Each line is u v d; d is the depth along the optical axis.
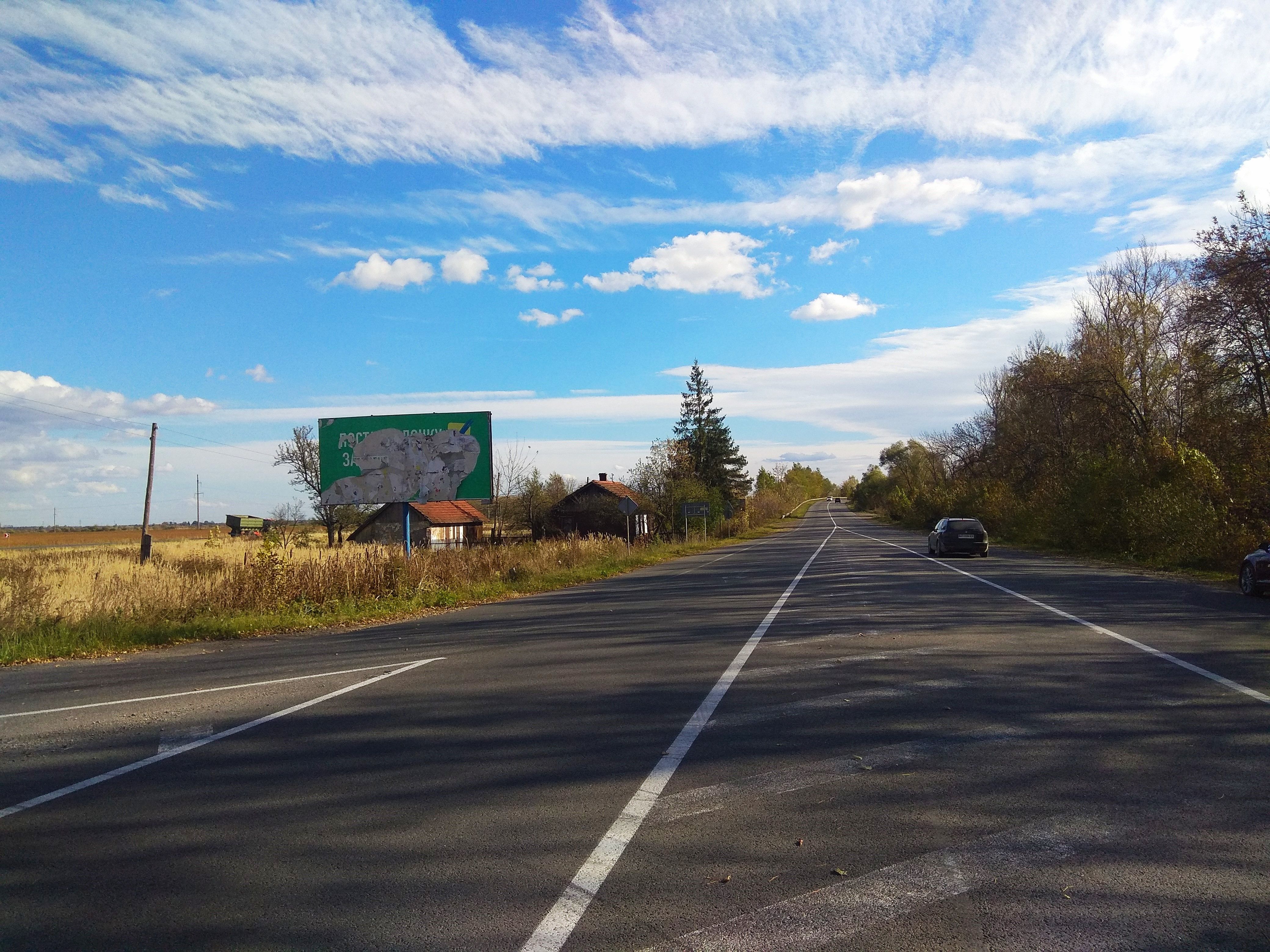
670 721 7.43
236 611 17.75
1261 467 22.91
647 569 33.03
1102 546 32.09
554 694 8.70
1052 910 3.84
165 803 5.65
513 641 13.00
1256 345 24.64
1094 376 35.88
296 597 18.95
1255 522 22.61
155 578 19.78
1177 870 4.21
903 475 97.94
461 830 4.97
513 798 5.51
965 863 4.35
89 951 3.69
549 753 6.52
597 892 4.12
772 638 12.20
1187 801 5.16
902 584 20.16
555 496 67.50
